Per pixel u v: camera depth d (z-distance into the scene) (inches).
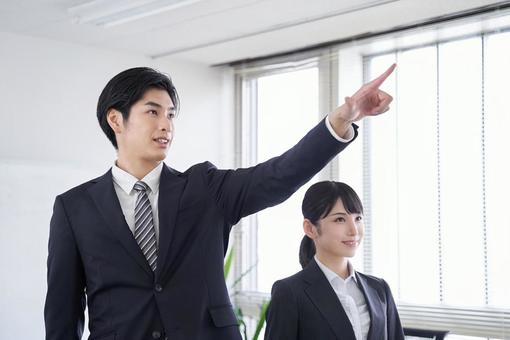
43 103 160.9
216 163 190.9
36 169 155.7
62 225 70.6
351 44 162.4
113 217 68.2
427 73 154.9
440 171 151.3
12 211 151.6
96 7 137.3
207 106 190.1
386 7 136.6
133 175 70.9
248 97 191.2
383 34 155.6
